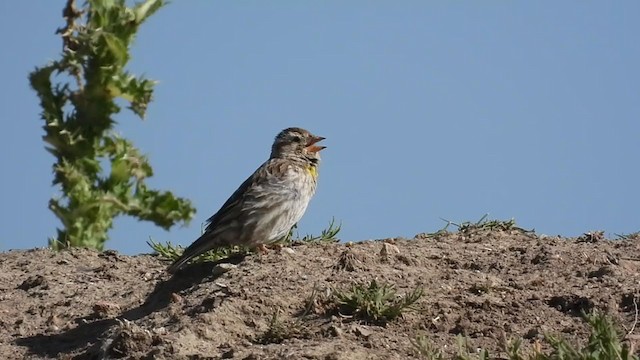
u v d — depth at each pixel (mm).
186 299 12633
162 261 15633
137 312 13242
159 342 11578
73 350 12492
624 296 11859
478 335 11430
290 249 13805
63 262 15891
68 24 18797
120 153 19031
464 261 13445
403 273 12914
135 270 15172
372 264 13141
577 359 10148
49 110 18781
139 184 19219
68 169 18719
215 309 11914
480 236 14766
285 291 12398
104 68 18688
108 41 18609
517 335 11352
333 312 11945
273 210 15406
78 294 14188
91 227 18859
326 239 15828
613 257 13172
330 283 12586
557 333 11258
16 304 14094
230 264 13594
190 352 11328
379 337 11375
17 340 12977
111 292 14227
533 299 12094
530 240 14469
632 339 10852
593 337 10453
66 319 13492
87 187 18844
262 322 11859
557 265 13047
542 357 10320
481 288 12375
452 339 11359
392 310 11711
